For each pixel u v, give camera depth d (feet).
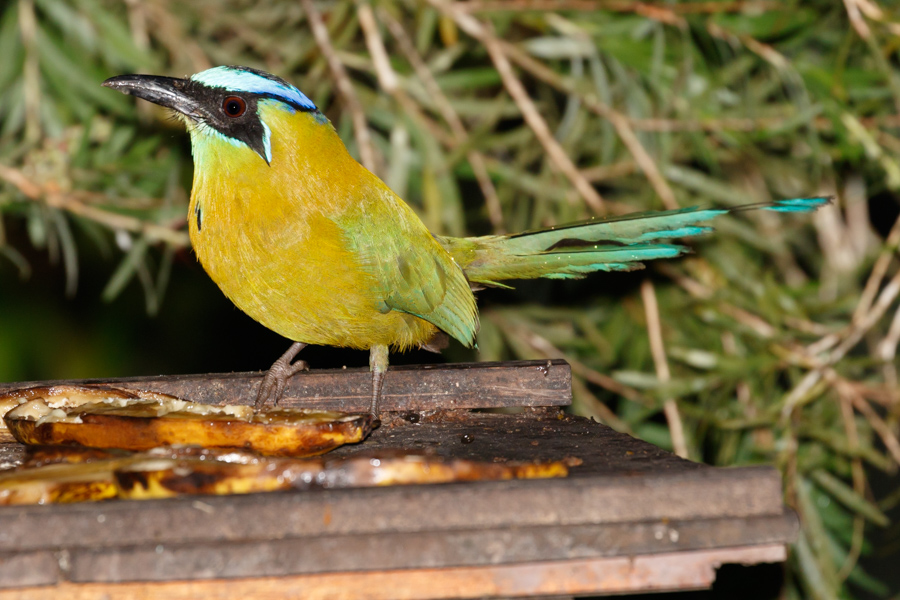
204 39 43.47
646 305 40.04
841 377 38.78
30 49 39.19
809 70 38.65
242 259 25.98
